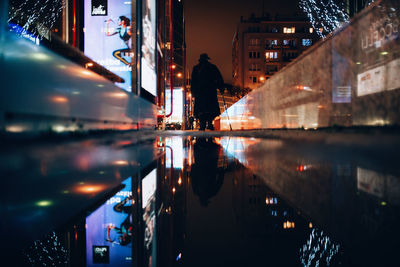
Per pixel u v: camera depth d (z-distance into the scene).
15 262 0.42
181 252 0.48
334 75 3.92
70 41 10.30
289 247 0.47
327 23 19.19
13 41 1.65
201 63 9.94
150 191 0.94
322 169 1.19
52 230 0.56
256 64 69.31
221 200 0.80
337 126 3.49
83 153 1.80
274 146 2.59
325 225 0.54
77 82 3.04
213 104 9.96
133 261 0.45
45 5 10.36
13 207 0.67
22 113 1.83
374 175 0.99
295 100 6.29
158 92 17.48
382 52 2.79
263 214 0.66
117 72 10.22
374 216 0.58
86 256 0.47
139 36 10.38
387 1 2.95
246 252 0.47
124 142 3.34
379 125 2.48
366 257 0.39
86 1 10.38
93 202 0.78
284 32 69.06
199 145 3.25
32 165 1.21
